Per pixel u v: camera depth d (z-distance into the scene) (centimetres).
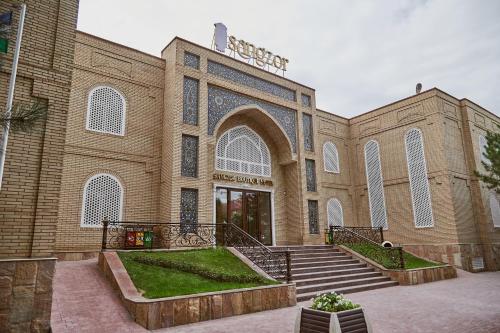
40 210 596
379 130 1969
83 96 1183
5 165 582
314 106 1808
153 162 1295
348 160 2072
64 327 579
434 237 1656
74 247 1080
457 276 1438
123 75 1284
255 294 793
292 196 1673
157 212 1269
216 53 1459
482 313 752
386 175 1905
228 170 1524
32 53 648
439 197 1662
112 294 737
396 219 1825
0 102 596
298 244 1603
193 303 694
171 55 1365
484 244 1712
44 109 412
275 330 623
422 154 1761
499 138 1058
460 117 1866
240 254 1071
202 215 1272
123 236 1121
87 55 1216
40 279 572
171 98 1312
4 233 562
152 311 639
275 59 1753
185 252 1025
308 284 1038
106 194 1177
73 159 1132
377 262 1312
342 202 1967
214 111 1427
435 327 642
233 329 631
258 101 1595
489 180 1080
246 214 1551
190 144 1317
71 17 709
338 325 445
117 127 1240
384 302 895
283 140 1677
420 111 1795
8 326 534
